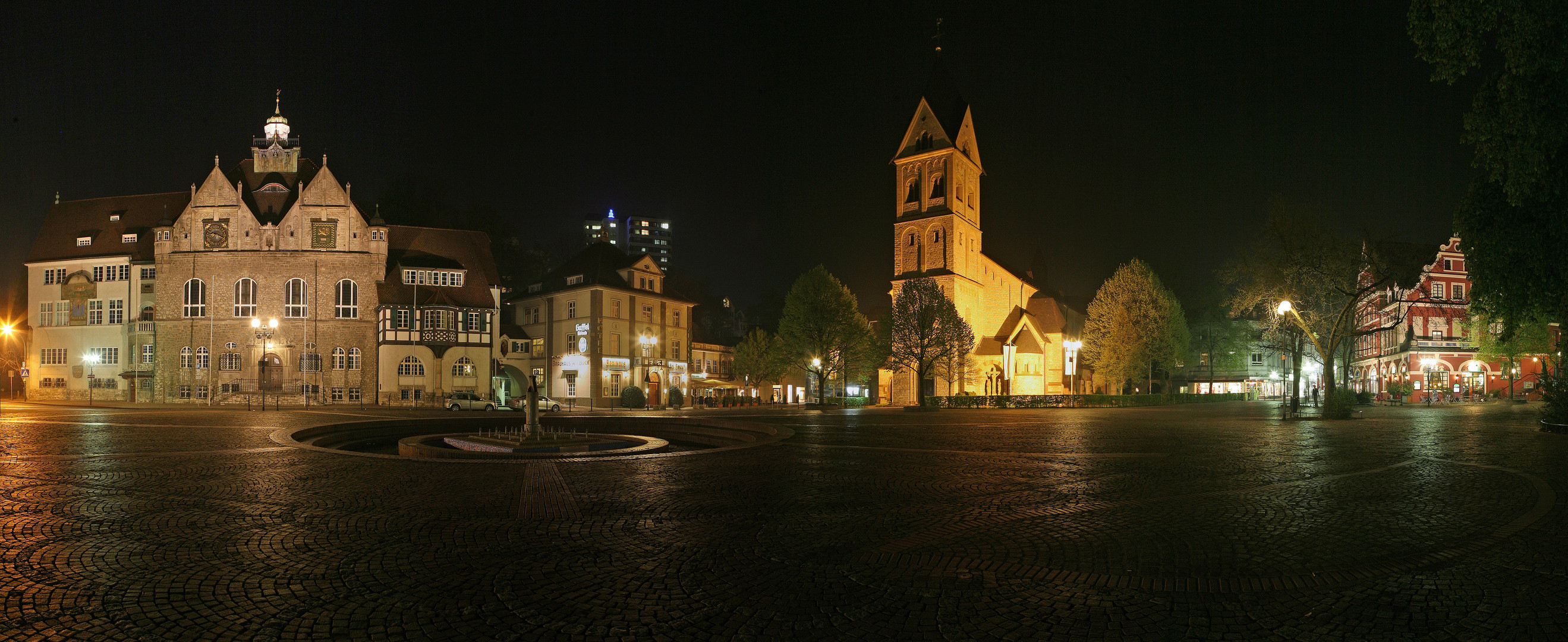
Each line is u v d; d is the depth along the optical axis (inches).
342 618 257.4
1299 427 1248.2
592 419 1234.0
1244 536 380.2
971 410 2284.7
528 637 239.9
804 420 1521.9
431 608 267.1
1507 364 2635.3
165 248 2596.0
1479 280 786.8
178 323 2576.3
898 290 3127.5
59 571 311.6
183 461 683.4
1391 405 2367.1
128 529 390.0
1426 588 291.1
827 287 2677.2
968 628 248.1
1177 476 610.5
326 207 2657.5
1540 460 715.4
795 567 322.3
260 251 2610.7
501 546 357.1
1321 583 298.0
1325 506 468.1
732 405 2896.2
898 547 355.9
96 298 2733.8
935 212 3058.6
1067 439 996.6
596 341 2709.2
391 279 2736.2
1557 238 675.4
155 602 272.7
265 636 241.0
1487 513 442.6
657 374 2970.0
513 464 670.5
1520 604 272.8
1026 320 3312.0
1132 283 2824.8
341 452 757.3
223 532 383.9
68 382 2743.6
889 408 2596.0
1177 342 2805.1
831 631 245.8
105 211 2859.3
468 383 2763.3
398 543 360.8
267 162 2834.6
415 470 624.1
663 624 252.5
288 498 486.0
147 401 2576.3
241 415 1530.5
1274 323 2176.4
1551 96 576.1
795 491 525.0
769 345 3228.3
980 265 3260.3
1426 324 2807.6
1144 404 2682.1
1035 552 346.3
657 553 343.6
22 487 531.8
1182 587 293.1
